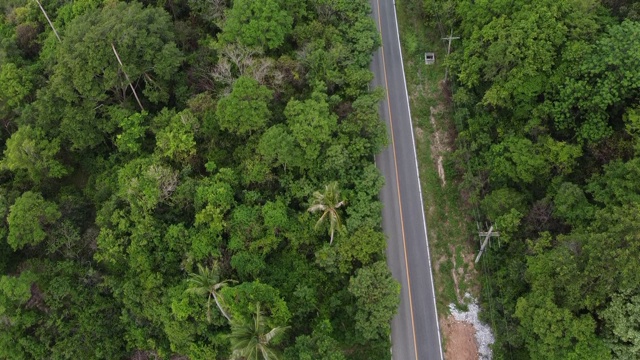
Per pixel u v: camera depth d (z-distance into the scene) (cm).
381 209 5703
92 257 5628
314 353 4441
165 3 6925
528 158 5072
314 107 5256
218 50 5891
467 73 5784
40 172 5912
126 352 5303
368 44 6147
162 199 5219
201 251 4988
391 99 6594
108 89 5822
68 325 5188
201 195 5109
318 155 5384
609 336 4125
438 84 6662
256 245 5047
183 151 5453
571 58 4938
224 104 5328
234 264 4950
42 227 5512
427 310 5341
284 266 5244
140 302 5069
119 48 5738
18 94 6128
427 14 6962
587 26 5019
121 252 5184
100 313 5303
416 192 5956
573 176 5091
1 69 6281
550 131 5322
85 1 6700
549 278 4384
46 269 5444
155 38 5950
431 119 6431
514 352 4884
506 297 4988
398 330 5250
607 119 4909
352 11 6438
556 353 4259
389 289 4738
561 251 4303
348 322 5159
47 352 5091
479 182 5469
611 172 4566
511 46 5147
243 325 4253
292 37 6269
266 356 4125
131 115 5941
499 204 5134
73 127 5816
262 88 5359
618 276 4031
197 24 6925
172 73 6128
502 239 5147
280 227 5197
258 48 5816
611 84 4672
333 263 5097
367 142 5453
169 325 4781
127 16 5869
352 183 5478
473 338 5156
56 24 6900
